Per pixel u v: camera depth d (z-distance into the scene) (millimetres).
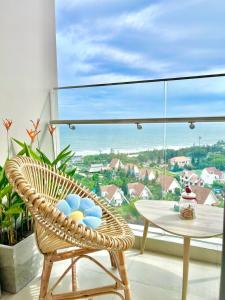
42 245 962
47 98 1866
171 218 1299
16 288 1288
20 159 1049
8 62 1472
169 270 1489
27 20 1621
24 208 1324
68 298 914
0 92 1422
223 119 1401
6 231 1395
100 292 949
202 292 1301
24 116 1631
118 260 985
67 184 1255
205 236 1113
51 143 1936
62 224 761
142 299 1264
